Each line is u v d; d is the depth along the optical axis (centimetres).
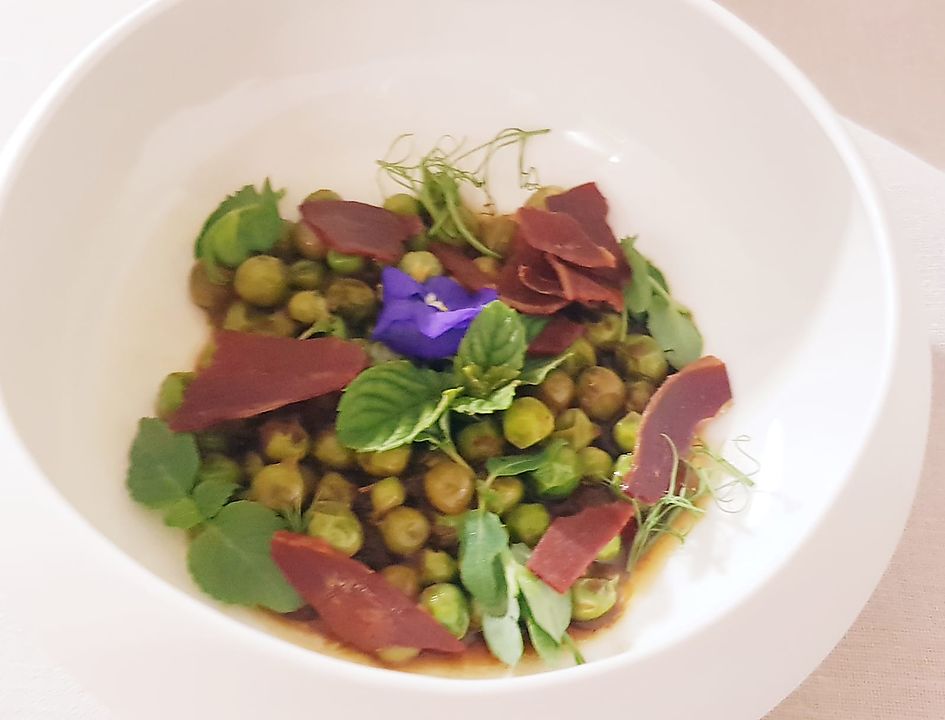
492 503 18
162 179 19
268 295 20
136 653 13
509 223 21
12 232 16
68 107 17
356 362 19
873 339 17
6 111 20
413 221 21
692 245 21
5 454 14
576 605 17
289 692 13
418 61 21
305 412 19
